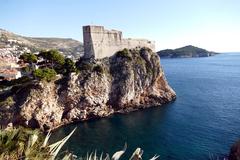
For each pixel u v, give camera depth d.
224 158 47.22
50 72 81.81
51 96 78.94
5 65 123.38
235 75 189.38
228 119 72.50
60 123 78.88
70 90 82.19
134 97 96.94
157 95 102.38
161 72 107.94
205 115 78.19
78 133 67.69
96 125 75.25
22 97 75.44
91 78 87.75
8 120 72.19
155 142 57.62
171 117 78.38
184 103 97.56
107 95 91.00
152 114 84.19
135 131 66.88
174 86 138.25
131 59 99.88
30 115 74.31
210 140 56.56
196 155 49.16
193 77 179.50
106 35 99.94
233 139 56.47
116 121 78.56
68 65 85.81
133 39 109.69
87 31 96.31
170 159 48.19
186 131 63.88
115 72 96.94
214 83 148.00
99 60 96.88
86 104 84.00
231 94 112.62
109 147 55.97
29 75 88.44
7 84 82.06
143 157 49.56
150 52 108.38
